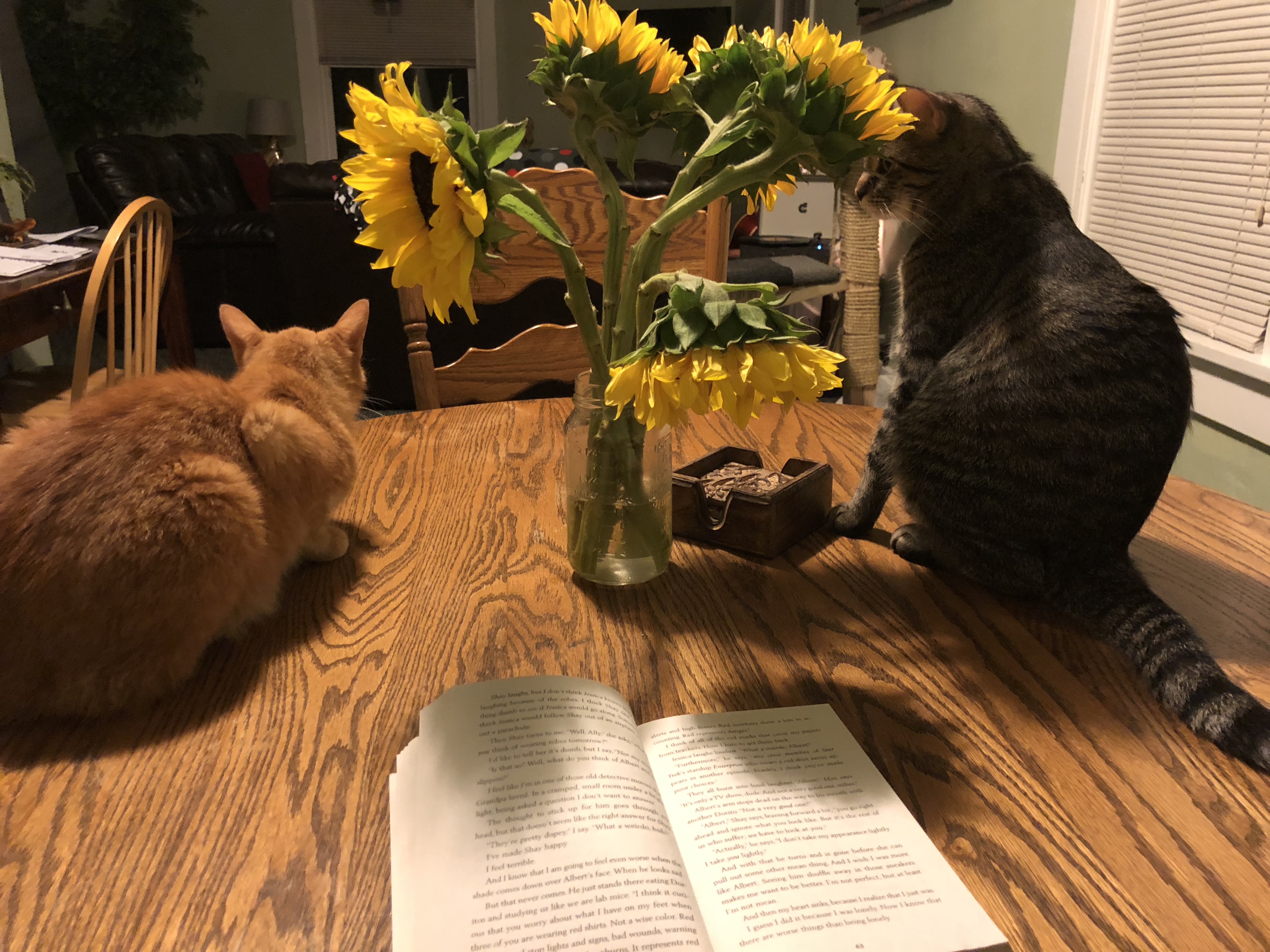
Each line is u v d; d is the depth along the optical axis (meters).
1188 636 0.72
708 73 0.74
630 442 0.77
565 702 0.63
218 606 0.69
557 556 0.90
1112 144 1.96
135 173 4.22
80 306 2.15
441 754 0.58
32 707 0.64
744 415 0.54
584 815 0.53
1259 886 0.51
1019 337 0.90
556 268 1.38
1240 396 1.64
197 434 0.75
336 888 0.50
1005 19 2.37
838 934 0.47
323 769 0.59
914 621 0.80
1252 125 1.55
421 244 0.57
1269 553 0.94
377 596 0.82
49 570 0.64
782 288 2.97
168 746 0.61
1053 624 0.80
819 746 0.62
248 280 3.99
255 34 5.63
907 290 1.07
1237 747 0.62
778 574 0.89
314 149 5.98
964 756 0.62
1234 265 1.63
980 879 0.51
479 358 1.40
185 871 0.50
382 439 1.21
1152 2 1.78
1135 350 0.86
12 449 0.74
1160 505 1.06
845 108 0.64
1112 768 0.61
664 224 0.69
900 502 1.07
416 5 5.75
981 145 1.04
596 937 0.45
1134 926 0.48
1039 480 0.85
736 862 0.52
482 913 0.47
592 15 0.67
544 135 6.11
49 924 0.47
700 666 0.73
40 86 4.80
